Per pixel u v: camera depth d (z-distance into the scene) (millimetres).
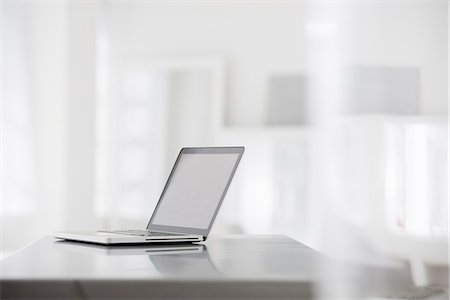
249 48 4102
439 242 2199
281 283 688
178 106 4152
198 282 696
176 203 1329
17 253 1013
